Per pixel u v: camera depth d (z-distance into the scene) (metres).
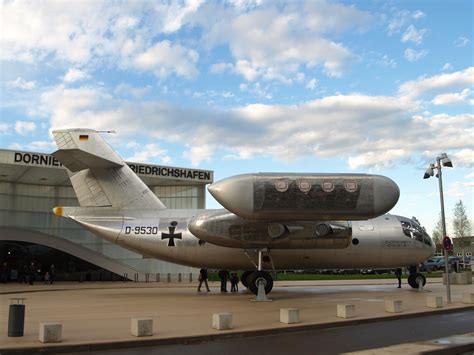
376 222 22.22
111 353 8.85
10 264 35.62
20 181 35.97
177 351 9.00
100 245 38.38
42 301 18.45
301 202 16.53
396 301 14.27
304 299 18.73
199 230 19.09
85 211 21.80
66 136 21.81
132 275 36.69
